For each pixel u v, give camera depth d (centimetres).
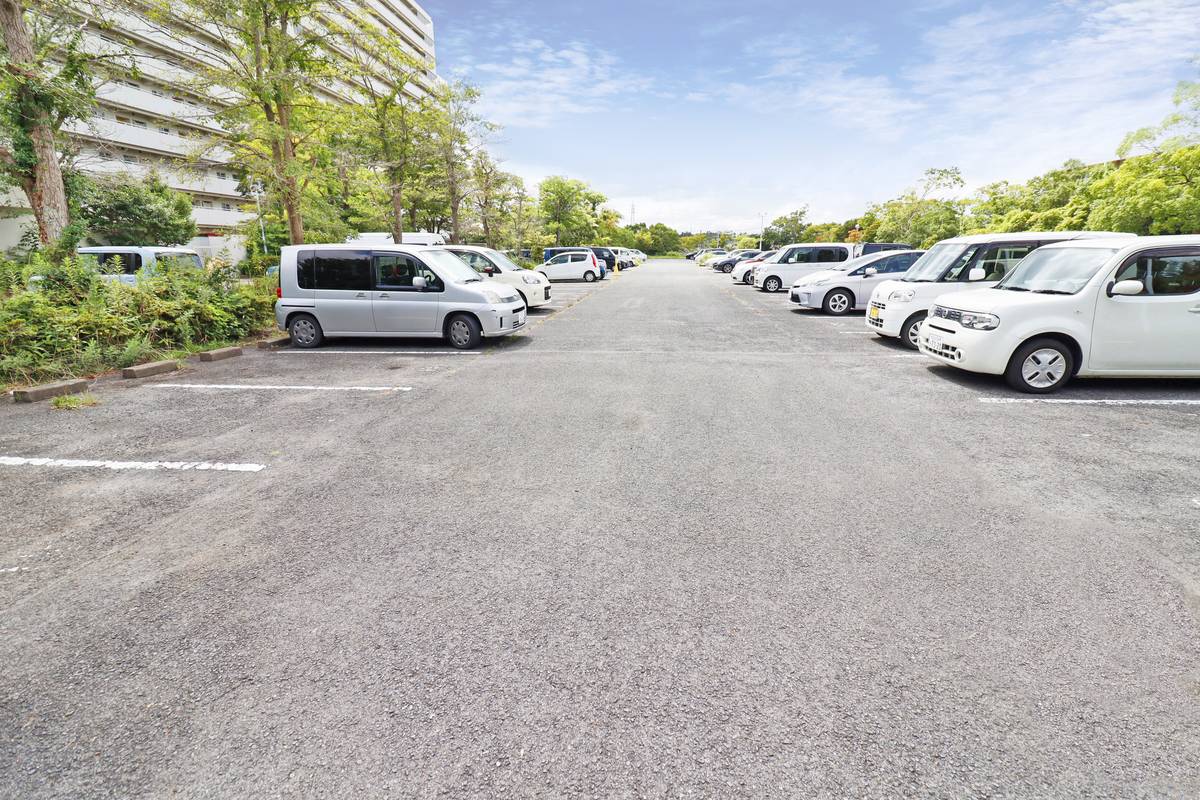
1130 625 241
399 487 392
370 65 1809
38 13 1109
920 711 197
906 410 570
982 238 912
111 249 1430
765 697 204
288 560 300
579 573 284
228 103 1329
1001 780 171
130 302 864
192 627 246
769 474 407
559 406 595
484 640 236
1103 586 268
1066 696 203
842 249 2098
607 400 617
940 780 171
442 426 529
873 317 972
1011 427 512
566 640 235
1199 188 1873
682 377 726
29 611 260
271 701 205
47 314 765
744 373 747
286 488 392
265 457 452
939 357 689
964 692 205
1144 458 432
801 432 502
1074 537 314
